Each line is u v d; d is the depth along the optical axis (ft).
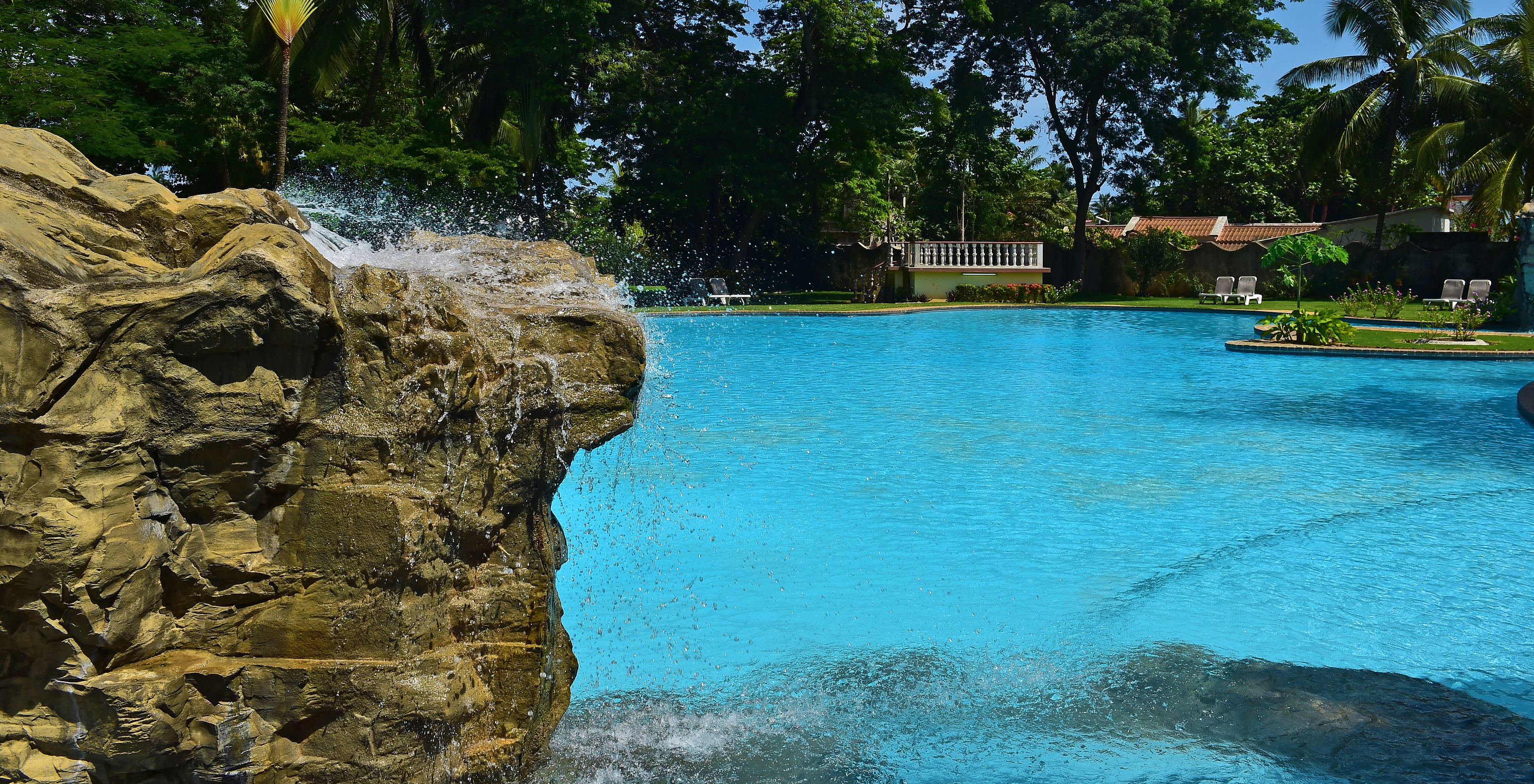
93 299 8.72
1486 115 109.40
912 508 27.09
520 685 11.98
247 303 9.23
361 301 10.18
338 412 10.12
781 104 121.90
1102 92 127.54
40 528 8.26
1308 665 17.30
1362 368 57.98
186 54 84.69
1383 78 118.52
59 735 8.79
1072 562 22.93
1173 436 37.47
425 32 103.81
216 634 9.77
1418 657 17.63
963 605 20.30
